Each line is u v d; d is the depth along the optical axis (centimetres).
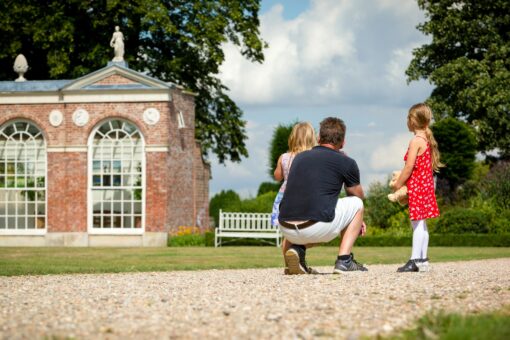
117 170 2605
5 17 3145
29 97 2642
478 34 3762
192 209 2875
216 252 1862
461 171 3475
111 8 3153
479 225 2573
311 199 853
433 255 1622
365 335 446
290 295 641
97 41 3294
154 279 906
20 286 809
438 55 3953
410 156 918
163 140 2577
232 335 459
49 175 2633
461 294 645
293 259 873
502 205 2830
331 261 1405
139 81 2605
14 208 2667
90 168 2617
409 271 922
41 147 2655
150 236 2562
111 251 1947
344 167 866
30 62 3472
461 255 1625
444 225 2603
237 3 3431
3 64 3453
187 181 2819
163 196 2570
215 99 3653
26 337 449
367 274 859
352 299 610
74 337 450
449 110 3750
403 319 507
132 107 2595
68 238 2605
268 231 2592
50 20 3134
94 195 2622
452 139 3469
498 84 3588
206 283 809
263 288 708
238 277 920
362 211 882
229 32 3506
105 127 2619
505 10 3788
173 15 3425
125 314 549
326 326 485
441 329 440
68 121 2627
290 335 457
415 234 927
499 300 607
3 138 2672
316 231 853
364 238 2484
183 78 3553
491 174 3116
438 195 3419
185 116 2806
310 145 967
